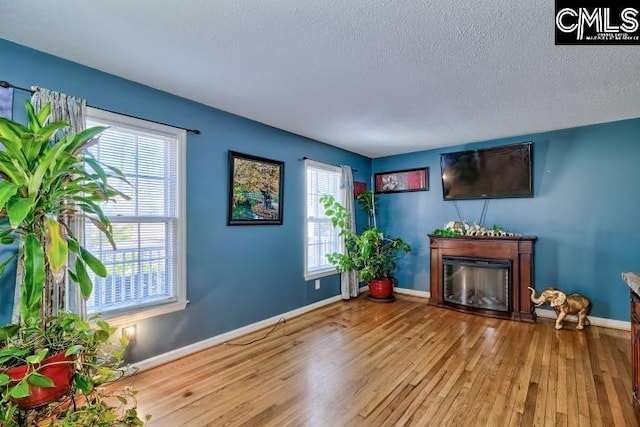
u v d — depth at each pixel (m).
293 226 3.80
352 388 2.15
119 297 2.35
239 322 3.16
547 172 3.74
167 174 2.63
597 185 3.46
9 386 1.15
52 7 1.54
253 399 2.03
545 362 2.52
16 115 1.89
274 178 3.55
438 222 4.60
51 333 1.35
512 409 1.91
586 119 3.29
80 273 1.49
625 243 3.31
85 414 1.30
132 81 2.39
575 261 3.57
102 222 1.60
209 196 2.91
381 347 2.83
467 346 2.85
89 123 2.21
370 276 4.49
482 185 4.10
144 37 1.81
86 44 1.89
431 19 1.63
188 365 2.50
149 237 2.52
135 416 1.41
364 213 5.13
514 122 3.40
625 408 1.90
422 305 4.23
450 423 1.78
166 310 2.56
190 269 2.75
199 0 1.49
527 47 1.89
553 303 3.38
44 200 1.41
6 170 1.29
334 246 4.59
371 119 3.30
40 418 1.31
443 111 3.03
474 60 2.05
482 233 3.96
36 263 1.28
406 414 1.86
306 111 3.04
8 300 1.85
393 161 5.07
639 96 2.65
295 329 3.32
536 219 3.82
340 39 1.82
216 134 2.97
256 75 2.29
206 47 1.92
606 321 3.38
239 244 3.18
